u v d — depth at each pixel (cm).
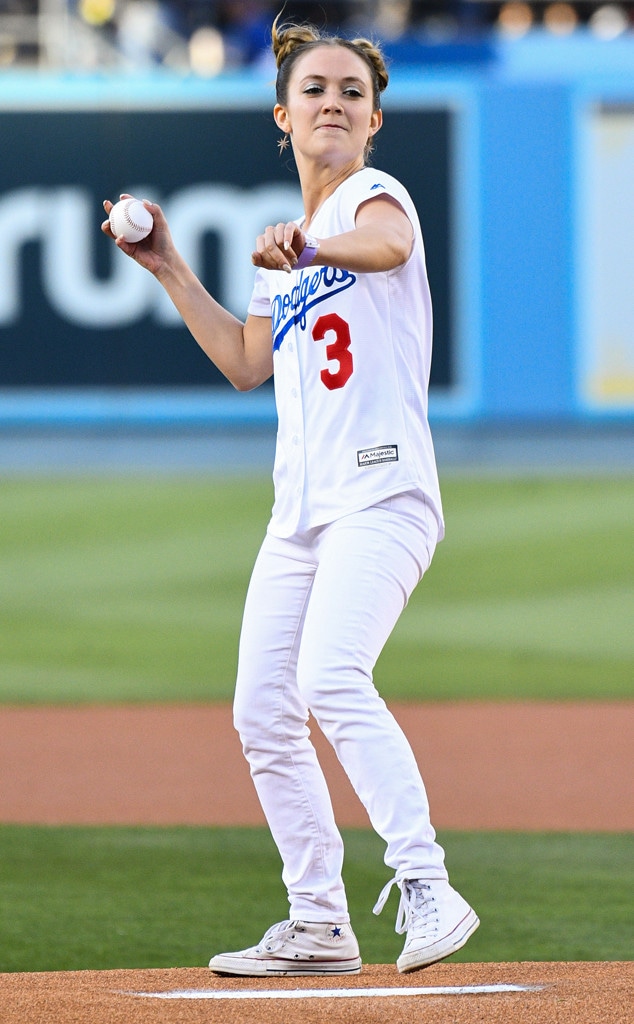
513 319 5775
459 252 5781
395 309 1122
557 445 5822
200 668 3581
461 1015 949
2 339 5794
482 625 4059
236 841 2092
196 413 5819
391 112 5750
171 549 4862
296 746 1197
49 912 1691
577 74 5741
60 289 5788
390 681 3441
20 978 1159
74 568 4656
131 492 5522
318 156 1146
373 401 1107
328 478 1116
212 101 5812
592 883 1847
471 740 2842
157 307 5797
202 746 2806
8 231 5788
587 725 2975
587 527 4988
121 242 1224
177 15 6575
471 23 6556
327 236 1127
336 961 1177
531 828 2181
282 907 1723
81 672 3538
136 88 5803
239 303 5853
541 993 1025
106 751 2758
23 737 2883
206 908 1716
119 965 1472
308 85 1139
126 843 2075
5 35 6419
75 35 6462
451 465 5812
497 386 5794
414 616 4175
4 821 2223
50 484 5628
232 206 5828
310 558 1161
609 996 999
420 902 1059
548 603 4266
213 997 1048
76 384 5812
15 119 5766
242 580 4525
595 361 5788
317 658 1084
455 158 5766
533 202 5759
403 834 1069
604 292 5769
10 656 3703
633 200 5762
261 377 1268
